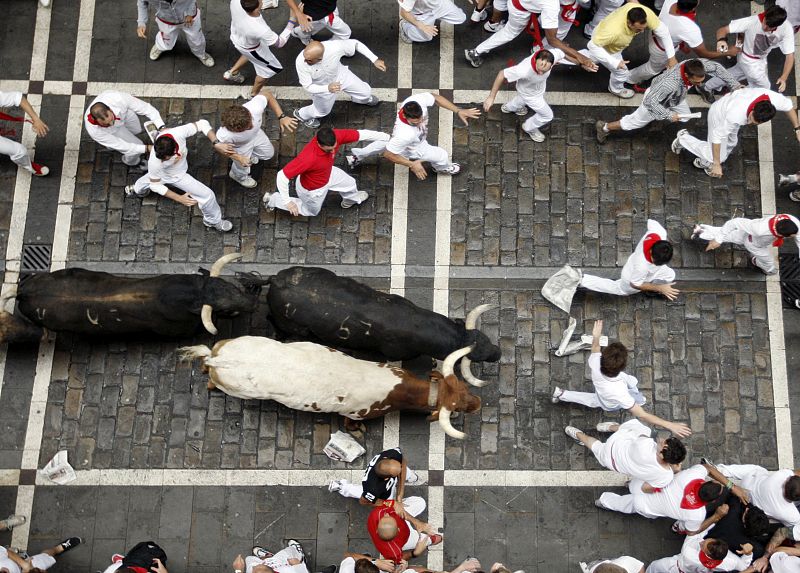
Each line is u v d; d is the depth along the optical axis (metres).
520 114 10.93
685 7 9.72
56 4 11.27
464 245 10.47
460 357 8.95
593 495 9.70
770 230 9.38
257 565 8.32
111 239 10.38
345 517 9.61
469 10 11.38
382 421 9.83
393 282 10.31
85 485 9.59
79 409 9.82
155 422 9.81
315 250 10.41
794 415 10.00
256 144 9.80
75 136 10.75
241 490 9.64
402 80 11.08
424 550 9.27
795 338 10.24
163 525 9.52
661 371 10.11
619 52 10.20
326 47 9.54
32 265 10.27
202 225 10.45
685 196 10.72
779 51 11.33
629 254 10.49
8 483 9.57
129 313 9.01
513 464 9.78
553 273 10.40
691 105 11.11
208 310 8.87
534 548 9.56
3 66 11.04
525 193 10.66
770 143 10.95
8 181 10.53
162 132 9.01
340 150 10.77
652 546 9.58
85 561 9.41
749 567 8.78
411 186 10.64
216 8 11.32
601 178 10.75
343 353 9.38
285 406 9.77
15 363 9.91
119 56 11.10
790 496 8.40
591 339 10.00
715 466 9.42
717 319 10.27
